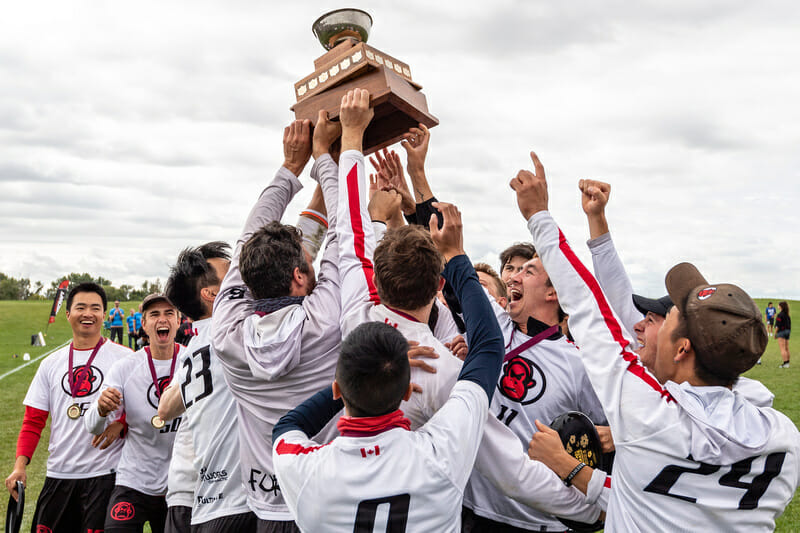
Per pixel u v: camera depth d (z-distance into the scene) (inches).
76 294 166.6
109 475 157.0
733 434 61.5
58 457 157.9
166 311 146.9
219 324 87.4
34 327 1659.7
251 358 80.4
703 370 66.2
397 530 59.8
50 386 161.9
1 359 831.7
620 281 98.4
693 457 61.2
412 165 98.2
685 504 62.1
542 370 100.6
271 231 87.2
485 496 95.4
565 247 71.3
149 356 146.9
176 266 119.6
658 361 71.7
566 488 75.0
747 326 62.4
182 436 120.4
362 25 96.7
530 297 104.0
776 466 62.7
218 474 101.1
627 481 65.1
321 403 71.0
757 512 62.6
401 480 60.2
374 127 101.6
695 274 69.6
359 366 60.1
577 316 68.8
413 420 72.0
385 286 74.3
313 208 106.9
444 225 77.8
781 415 66.5
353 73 88.9
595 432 84.6
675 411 63.0
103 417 138.9
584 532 80.8
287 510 83.7
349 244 82.7
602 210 96.3
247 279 86.1
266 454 84.9
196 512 103.4
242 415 88.5
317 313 83.3
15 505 154.4
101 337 171.5
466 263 77.5
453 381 72.4
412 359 72.1
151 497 142.1
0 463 289.7
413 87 95.3
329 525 60.6
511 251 144.4
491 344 69.6
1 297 4827.8
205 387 103.5
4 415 410.9
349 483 60.2
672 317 69.6
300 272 87.4
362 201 85.2
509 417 99.6
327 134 92.3
